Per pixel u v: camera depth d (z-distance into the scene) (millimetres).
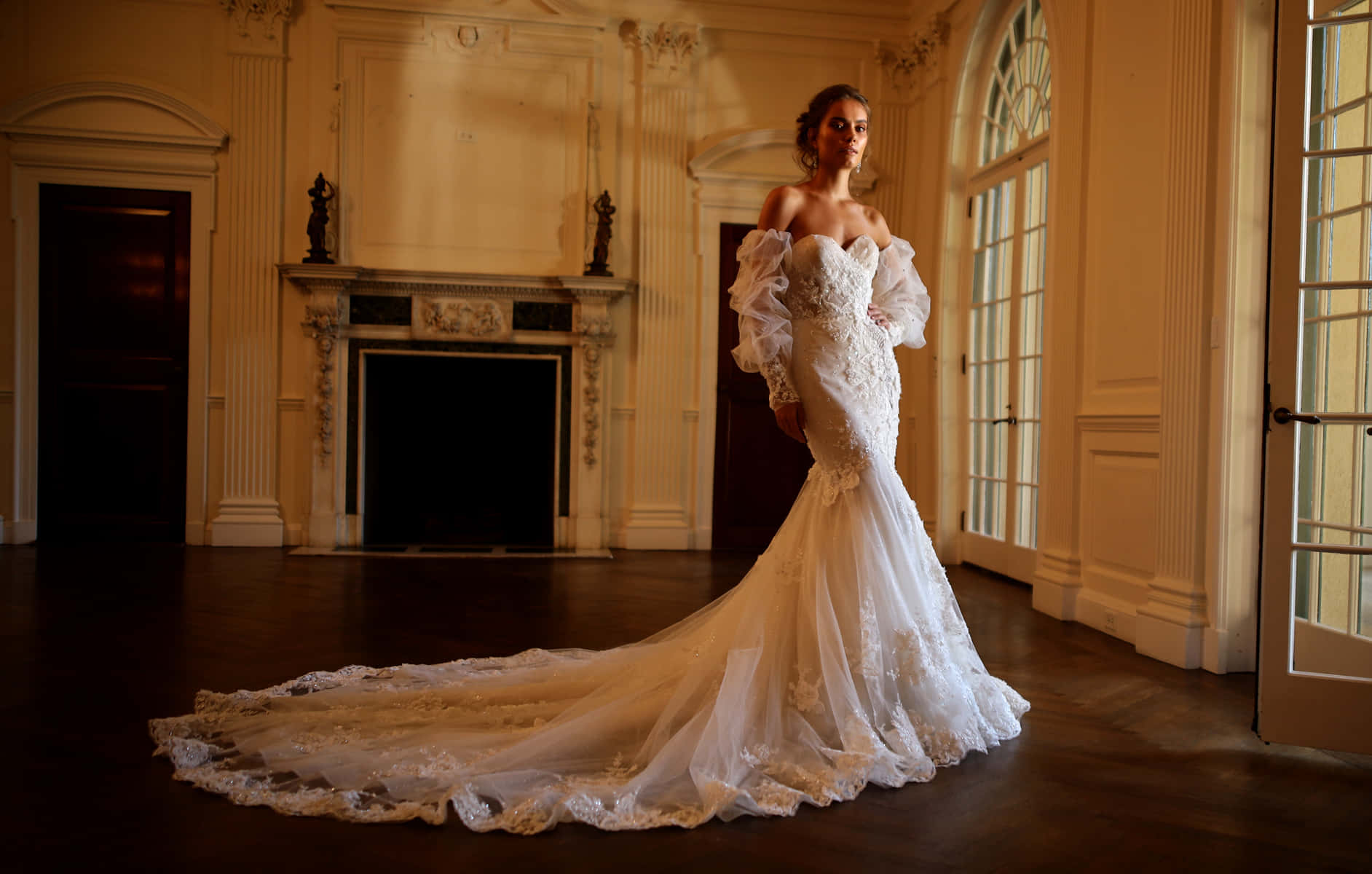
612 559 6348
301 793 2035
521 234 6785
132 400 6500
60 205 6402
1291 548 2607
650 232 6898
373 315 6570
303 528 6535
